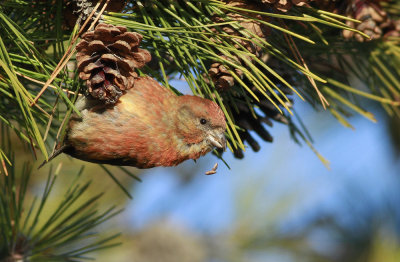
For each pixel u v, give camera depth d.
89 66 4.16
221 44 4.20
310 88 4.30
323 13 4.20
